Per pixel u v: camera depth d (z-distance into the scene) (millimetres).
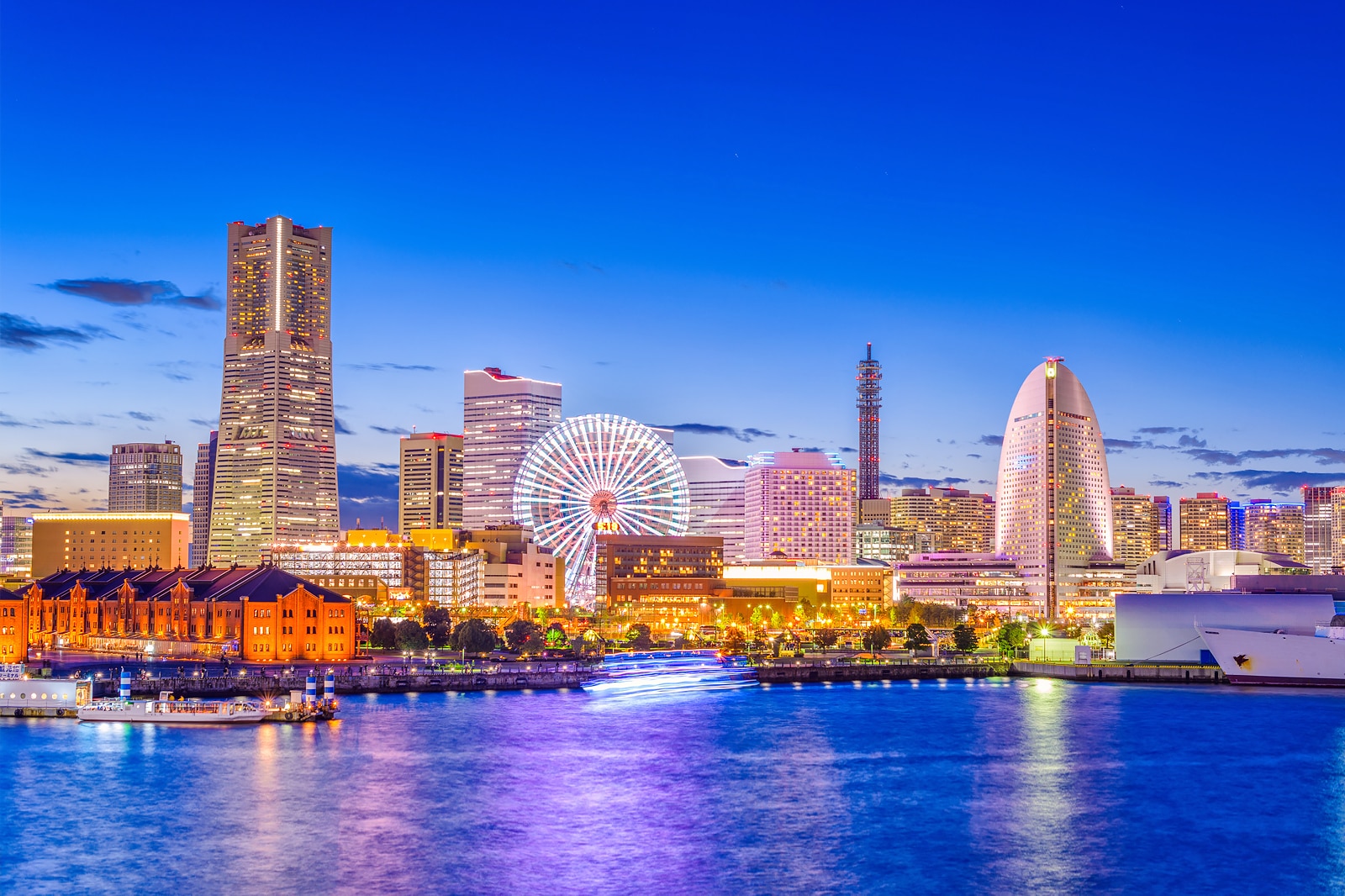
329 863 129750
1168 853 135125
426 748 195750
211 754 188250
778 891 122062
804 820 149625
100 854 132250
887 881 125250
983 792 165250
